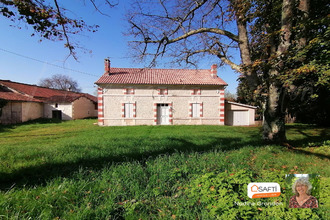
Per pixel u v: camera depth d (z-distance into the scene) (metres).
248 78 6.47
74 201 2.69
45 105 21.97
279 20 6.55
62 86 38.38
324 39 4.50
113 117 15.84
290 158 4.66
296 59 4.97
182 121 16.53
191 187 3.00
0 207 2.36
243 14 5.80
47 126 14.55
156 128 12.75
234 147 5.91
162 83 15.90
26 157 4.67
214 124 16.64
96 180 3.30
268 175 3.01
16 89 20.27
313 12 6.53
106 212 2.39
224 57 7.23
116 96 15.89
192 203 2.53
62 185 3.00
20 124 16.08
